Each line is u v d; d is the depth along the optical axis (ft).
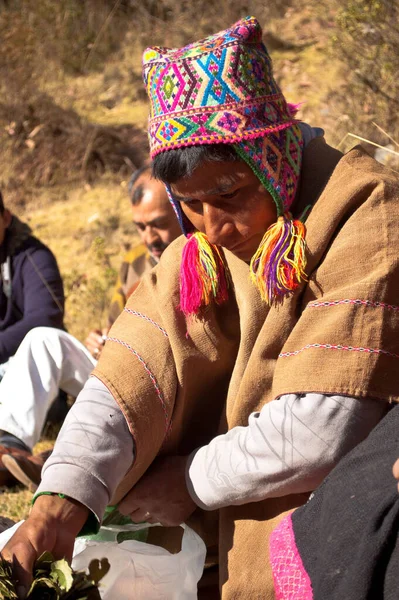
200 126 5.98
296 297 6.21
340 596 4.83
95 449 6.41
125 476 6.67
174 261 6.89
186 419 7.01
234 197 6.16
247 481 6.18
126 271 13.26
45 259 13.73
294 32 27.61
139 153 25.46
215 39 6.24
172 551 7.09
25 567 5.87
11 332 13.25
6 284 13.65
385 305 5.89
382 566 4.77
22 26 31.07
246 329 6.43
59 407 13.32
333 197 6.18
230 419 6.57
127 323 6.97
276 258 6.10
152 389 6.63
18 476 11.08
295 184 6.32
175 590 6.91
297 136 6.44
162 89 6.13
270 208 6.24
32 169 25.48
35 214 23.61
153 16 33.06
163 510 6.77
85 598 5.67
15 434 11.50
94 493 6.28
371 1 19.39
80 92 29.53
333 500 5.22
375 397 5.86
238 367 6.52
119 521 7.30
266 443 6.06
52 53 31.68
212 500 6.43
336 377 5.86
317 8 26.99
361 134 17.95
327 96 20.88
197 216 6.35
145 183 11.76
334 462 5.91
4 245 13.70
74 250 21.03
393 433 5.35
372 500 5.00
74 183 24.98
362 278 5.98
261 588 6.37
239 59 6.06
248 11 29.78
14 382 11.70
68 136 26.08
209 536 7.22
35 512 6.22
